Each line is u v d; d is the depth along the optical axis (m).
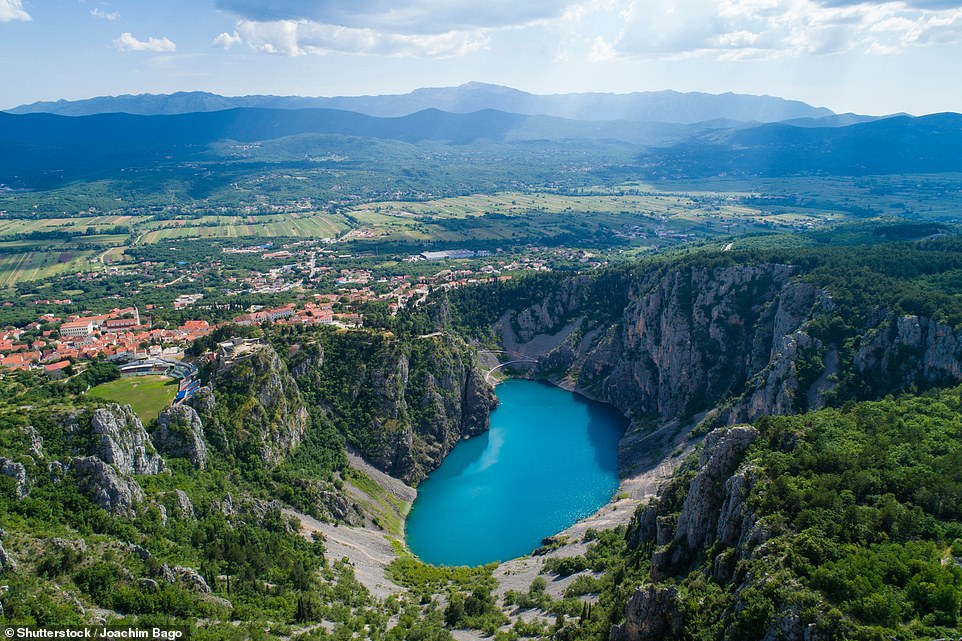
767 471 120.44
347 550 180.50
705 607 103.38
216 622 116.38
